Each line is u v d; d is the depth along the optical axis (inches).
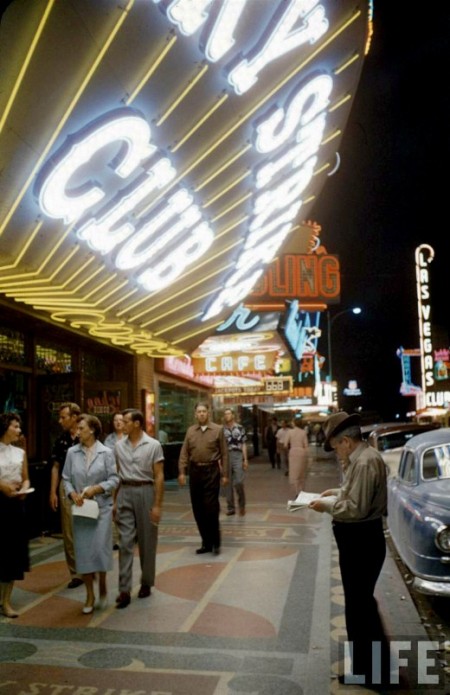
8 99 242.4
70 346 565.9
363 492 177.0
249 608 249.0
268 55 315.3
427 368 1983.3
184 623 231.9
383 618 242.2
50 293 387.2
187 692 174.9
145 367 709.9
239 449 489.1
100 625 231.5
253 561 329.4
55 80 248.2
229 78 308.7
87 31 239.3
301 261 770.8
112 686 179.2
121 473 268.4
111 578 305.3
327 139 454.3
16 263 331.3
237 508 530.3
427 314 2009.1
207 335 685.9
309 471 928.9
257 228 473.7
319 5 319.9
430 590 237.5
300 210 542.0
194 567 318.0
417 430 506.0
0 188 279.7
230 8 270.7
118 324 490.0
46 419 490.9
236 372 847.1
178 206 367.6
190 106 311.0
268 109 354.6
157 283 436.1
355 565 180.1
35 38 227.6
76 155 279.7
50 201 293.9
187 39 273.1
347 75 399.2
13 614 242.7
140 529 267.1
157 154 320.5
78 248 345.7
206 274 497.7
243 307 780.0
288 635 218.1
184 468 360.2
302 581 288.4
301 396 1270.9
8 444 259.1
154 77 280.5
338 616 237.9
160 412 828.6
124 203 328.8
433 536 239.3
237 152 365.4
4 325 458.0
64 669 191.3
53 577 306.5
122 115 283.0
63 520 293.0
